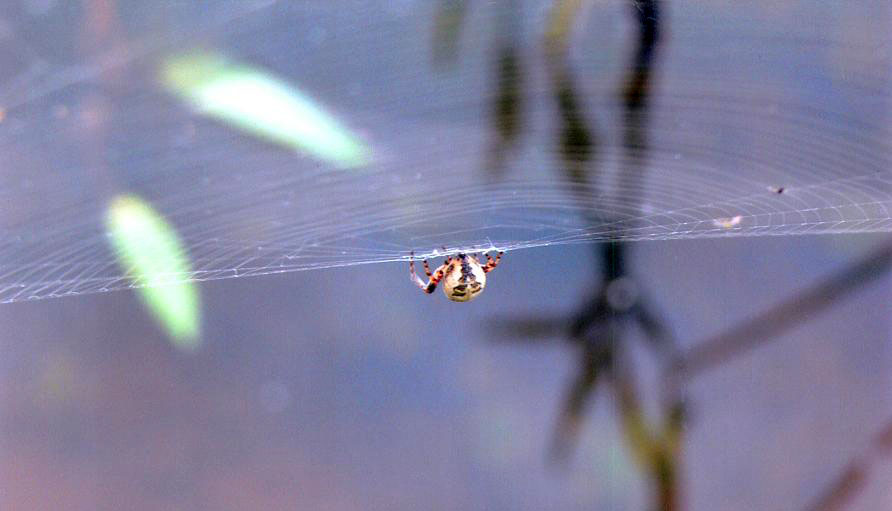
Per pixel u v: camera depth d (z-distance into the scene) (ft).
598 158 1.65
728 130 1.65
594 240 1.70
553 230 1.69
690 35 1.64
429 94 1.62
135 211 1.61
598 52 1.63
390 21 1.60
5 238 1.61
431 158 1.63
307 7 1.59
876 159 1.66
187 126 1.60
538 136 1.64
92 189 1.61
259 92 1.59
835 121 1.65
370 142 1.62
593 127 1.64
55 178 1.60
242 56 1.59
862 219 1.69
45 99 1.59
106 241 1.62
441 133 1.62
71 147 1.60
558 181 1.65
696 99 1.64
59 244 1.62
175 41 1.58
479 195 1.65
